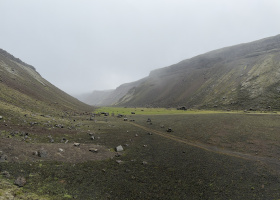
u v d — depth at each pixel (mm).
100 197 22953
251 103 150375
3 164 23297
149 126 81688
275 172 36000
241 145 52156
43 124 51938
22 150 29109
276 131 60594
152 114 134500
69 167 28953
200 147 51531
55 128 52250
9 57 184500
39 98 106312
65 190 22406
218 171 35594
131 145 49312
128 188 26422
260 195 27844
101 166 32312
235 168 37406
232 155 45344
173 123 86250
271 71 188125
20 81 120188
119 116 120062
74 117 90688
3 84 82375
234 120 81438
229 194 27688
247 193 28266
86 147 40656
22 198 17391
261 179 33031
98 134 57438
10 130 38344
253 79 194375
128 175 30531
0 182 19000
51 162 28672
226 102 175250
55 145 36625
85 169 29734
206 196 26688
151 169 34156
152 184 28562
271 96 148375
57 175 25500
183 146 51656
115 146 46594
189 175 33031
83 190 23641
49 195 20188
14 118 47031
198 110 157500
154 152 44750
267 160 42062
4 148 27469
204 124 78188
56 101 131250
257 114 95250
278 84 161250
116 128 71938
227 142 55219
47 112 77750
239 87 196125
